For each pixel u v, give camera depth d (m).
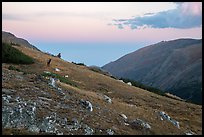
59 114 27.48
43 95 31.36
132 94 61.88
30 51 85.38
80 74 69.94
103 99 38.69
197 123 48.94
